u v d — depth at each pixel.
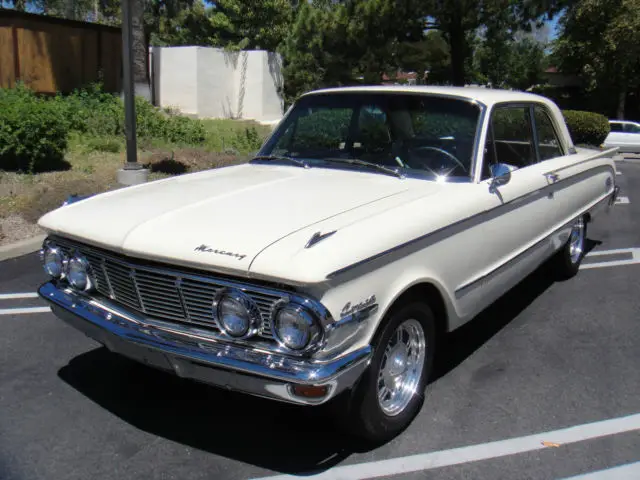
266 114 20.69
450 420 3.80
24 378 4.25
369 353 3.10
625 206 10.84
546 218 5.08
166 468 3.31
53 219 3.73
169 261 3.12
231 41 25.31
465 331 5.16
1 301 5.64
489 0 19.19
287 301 2.89
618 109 31.03
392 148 4.45
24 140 9.31
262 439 3.59
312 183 4.04
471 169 4.18
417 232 3.42
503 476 3.28
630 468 3.35
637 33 26.78
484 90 4.80
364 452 3.48
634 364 4.59
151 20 21.45
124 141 12.43
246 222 3.30
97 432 3.63
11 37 14.38
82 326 3.58
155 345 3.17
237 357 2.98
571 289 6.20
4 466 3.29
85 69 15.91
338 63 19.39
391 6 18.36
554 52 33.81
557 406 3.98
